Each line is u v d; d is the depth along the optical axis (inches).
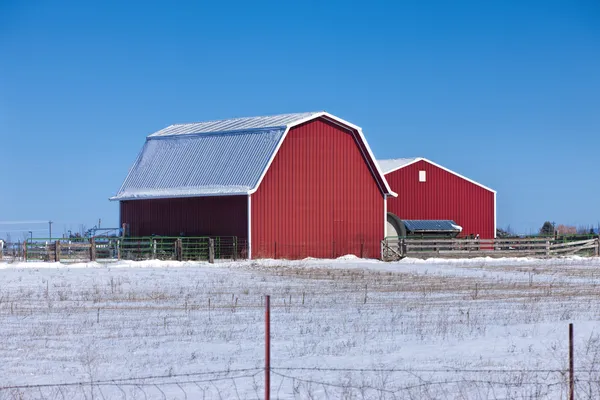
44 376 590.6
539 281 1348.4
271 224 1993.1
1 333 776.9
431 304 992.2
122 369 610.5
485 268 1700.3
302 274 1496.1
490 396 520.7
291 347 695.1
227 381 565.9
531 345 689.6
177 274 1488.7
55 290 1178.0
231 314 902.4
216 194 1995.6
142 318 873.5
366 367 606.9
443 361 627.2
